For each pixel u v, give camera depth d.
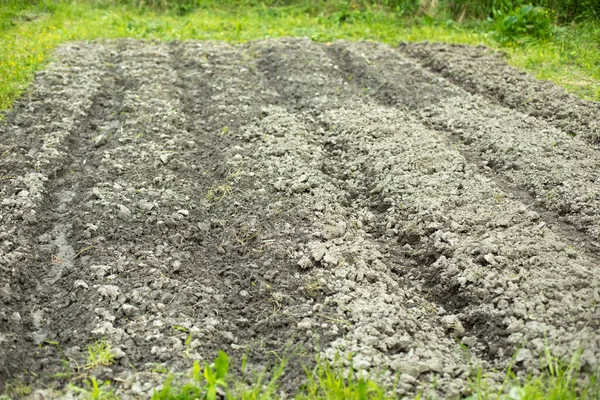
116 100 5.36
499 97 5.49
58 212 4.20
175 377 3.13
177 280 3.65
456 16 7.34
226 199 4.24
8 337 3.30
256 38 6.70
